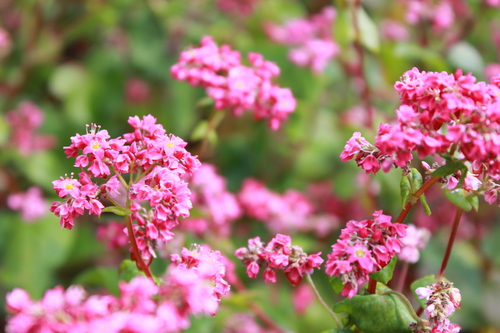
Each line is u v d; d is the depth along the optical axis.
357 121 0.84
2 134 0.83
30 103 0.87
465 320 0.72
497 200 0.52
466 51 0.82
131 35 0.93
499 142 0.50
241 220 0.79
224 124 0.91
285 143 0.89
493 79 0.51
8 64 0.93
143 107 0.91
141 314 0.48
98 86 0.92
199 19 0.95
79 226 0.81
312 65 0.79
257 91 0.62
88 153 0.52
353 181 0.83
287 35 0.90
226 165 0.90
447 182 0.52
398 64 0.78
